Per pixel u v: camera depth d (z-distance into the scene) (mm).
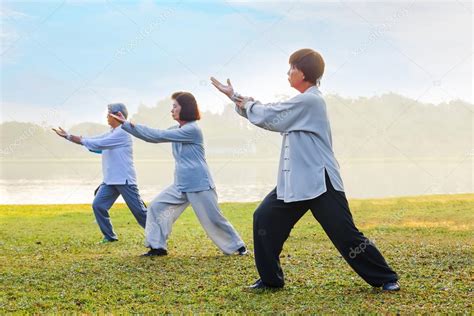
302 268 8047
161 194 9375
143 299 6629
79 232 13062
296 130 6520
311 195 6430
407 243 10258
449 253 9000
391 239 10984
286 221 6691
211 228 9273
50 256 9547
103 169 11391
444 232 11930
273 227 6695
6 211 17734
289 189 6512
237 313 5988
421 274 7473
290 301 6359
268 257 6750
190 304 6410
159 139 9055
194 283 7340
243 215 15953
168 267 8328
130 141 11312
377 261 6586
